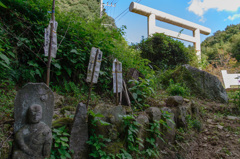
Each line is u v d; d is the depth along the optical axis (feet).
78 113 7.84
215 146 11.89
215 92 19.29
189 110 14.07
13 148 5.94
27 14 12.73
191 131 12.86
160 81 21.01
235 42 64.59
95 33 15.17
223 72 30.37
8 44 11.10
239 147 11.55
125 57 17.01
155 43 27.96
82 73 14.49
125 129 9.02
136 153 9.00
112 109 8.84
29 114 6.18
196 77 19.72
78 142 7.64
